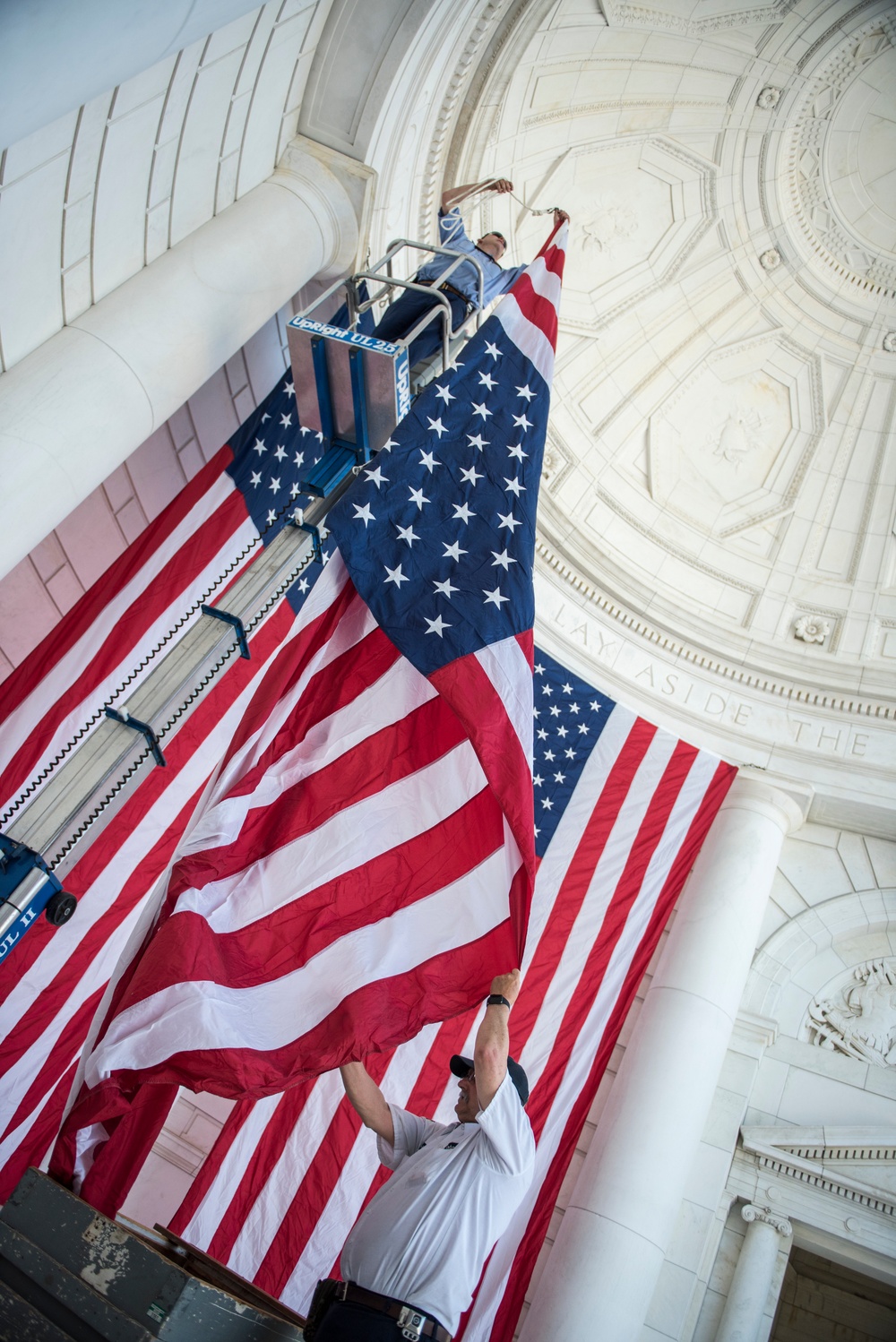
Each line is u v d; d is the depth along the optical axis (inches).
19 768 285.9
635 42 470.0
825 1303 476.7
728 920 435.2
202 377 276.7
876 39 483.5
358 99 315.6
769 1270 384.8
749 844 460.8
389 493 227.5
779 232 558.6
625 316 581.6
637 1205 366.3
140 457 372.2
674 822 430.6
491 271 304.3
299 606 329.7
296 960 182.5
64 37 115.6
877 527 578.2
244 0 155.5
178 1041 161.3
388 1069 353.4
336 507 223.1
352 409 242.4
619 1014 389.7
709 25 471.2
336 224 323.3
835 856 492.4
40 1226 132.9
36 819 163.5
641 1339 373.4
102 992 279.6
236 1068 163.2
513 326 266.2
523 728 205.9
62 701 296.0
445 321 261.0
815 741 508.7
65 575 365.1
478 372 253.3
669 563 588.7
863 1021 446.9
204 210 292.0
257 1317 132.9
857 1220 393.4
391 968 185.3
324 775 207.0
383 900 193.8
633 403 595.2
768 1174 409.4
